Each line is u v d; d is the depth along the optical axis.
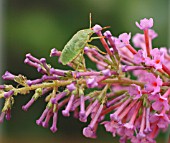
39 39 0.70
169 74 0.23
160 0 0.66
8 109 0.22
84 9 0.71
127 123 0.23
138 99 0.23
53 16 0.71
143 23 0.23
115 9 0.68
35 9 0.71
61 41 0.71
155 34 0.25
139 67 0.23
